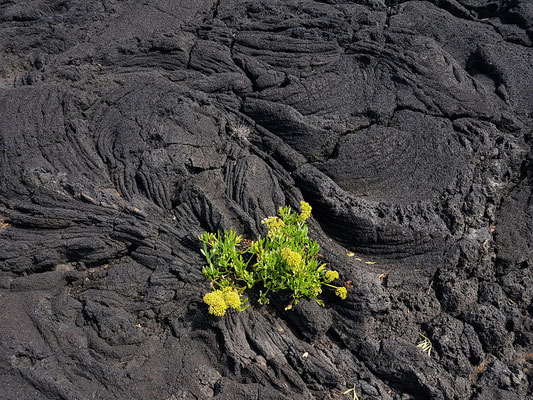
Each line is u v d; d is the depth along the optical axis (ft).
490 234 4.78
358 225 4.73
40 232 4.56
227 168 4.96
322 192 4.83
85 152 4.94
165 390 4.07
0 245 4.44
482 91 5.47
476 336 4.46
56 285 4.37
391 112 5.32
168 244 4.52
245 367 4.17
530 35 5.93
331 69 5.63
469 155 5.03
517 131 5.26
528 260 4.69
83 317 4.24
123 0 6.29
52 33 5.98
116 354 4.14
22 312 4.20
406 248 4.69
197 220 4.68
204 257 4.48
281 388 4.14
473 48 5.86
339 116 5.31
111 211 4.63
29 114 5.12
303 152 5.15
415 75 5.52
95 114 5.18
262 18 6.02
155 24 6.03
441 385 4.27
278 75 5.57
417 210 4.78
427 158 5.05
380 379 4.36
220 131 5.15
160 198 4.76
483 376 4.36
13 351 4.03
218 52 5.70
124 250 4.53
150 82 5.36
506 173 5.05
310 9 6.08
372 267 4.65
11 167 4.85
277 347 4.28
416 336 4.49
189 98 5.26
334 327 4.45
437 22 6.05
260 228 4.66
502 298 4.60
